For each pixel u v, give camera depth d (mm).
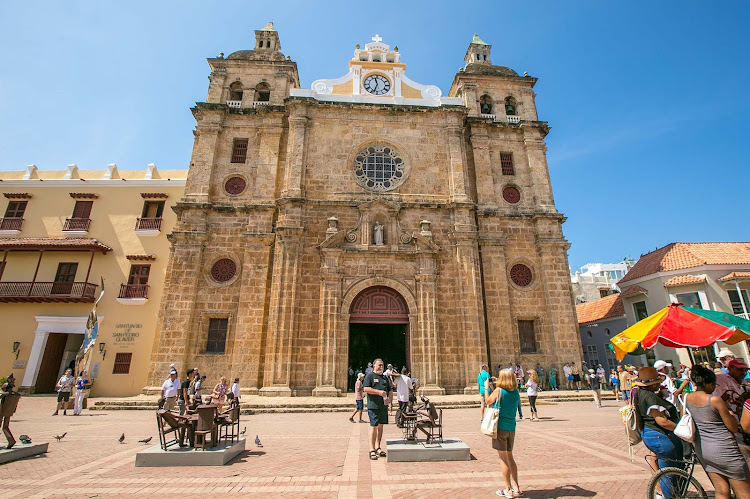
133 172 31734
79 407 18438
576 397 22562
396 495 7148
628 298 30250
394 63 30969
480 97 31828
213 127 28125
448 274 25859
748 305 25172
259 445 11234
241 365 23172
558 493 7176
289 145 27516
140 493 7254
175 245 25281
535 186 28844
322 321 23688
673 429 6426
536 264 27250
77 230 29016
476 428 14477
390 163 28703
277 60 30781
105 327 26688
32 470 8781
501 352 24984
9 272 28078
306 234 25781
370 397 10039
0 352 26609
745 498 5238
